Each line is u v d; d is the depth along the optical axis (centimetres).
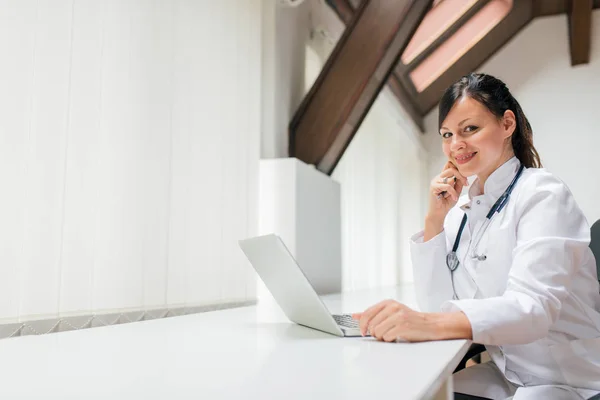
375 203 442
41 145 135
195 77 204
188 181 195
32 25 134
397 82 494
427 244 126
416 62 501
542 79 550
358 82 277
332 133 283
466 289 119
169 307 180
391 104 470
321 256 277
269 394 54
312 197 266
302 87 315
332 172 320
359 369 67
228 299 214
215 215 211
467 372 119
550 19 553
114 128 160
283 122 285
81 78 148
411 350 80
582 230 95
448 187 123
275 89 276
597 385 95
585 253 102
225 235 217
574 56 530
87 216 148
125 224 162
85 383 59
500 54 568
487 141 108
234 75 231
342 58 283
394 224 499
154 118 177
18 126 129
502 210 108
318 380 60
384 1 271
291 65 300
